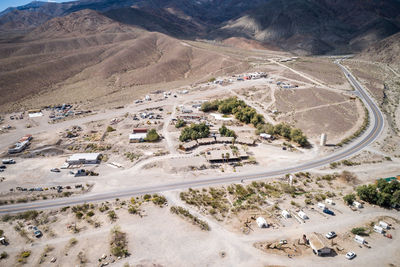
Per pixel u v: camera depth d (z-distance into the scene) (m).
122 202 82.81
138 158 111.44
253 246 64.62
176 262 60.47
